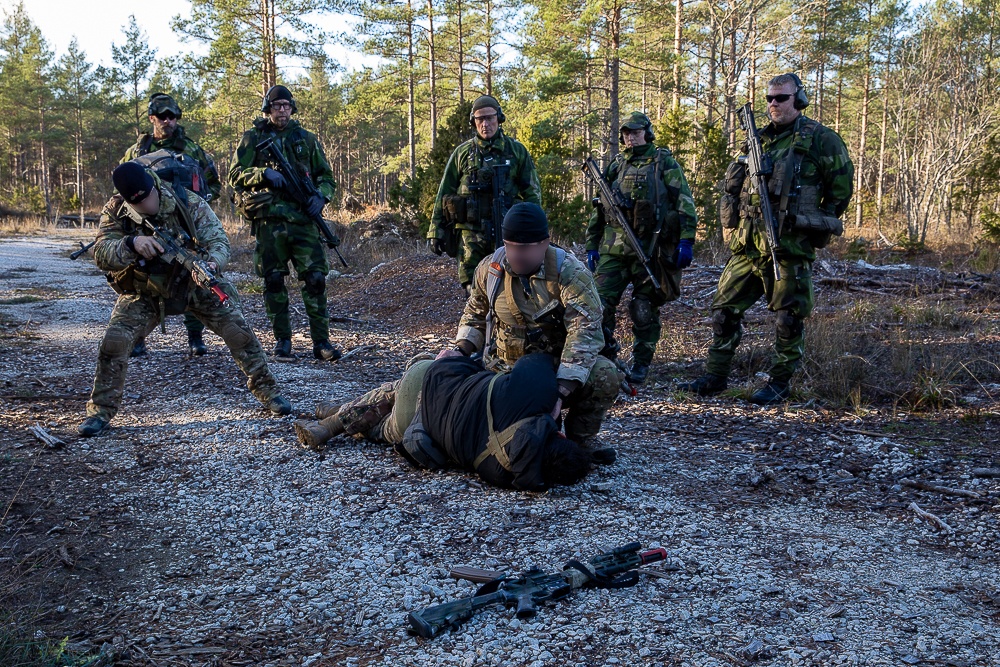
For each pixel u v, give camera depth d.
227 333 5.05
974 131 21.34
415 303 9.77
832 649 2.54
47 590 2.97
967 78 23.41
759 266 5.48
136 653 2.54
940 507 3.77
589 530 3.42
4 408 5.34
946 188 22.80
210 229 4.88
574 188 15.61
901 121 24.28
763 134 5.51
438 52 39.59
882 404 5.41
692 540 3.36
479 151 6.53
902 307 7.52
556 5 29.03
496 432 3.77
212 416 5.19
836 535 3.47
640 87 37.31
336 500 3.75
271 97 6.86
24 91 50.19
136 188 4.47
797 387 5.73
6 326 8.43
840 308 7.80
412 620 2.63
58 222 33.75
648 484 4.00
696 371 6.46
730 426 5.04
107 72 50.22
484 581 2.95
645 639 2.59
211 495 3.85
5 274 13.12
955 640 2.62
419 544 3.29
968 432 4.82
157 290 4.76
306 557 3.21
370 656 2.52
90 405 4.86
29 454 4.41
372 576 3.03
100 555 3.26
